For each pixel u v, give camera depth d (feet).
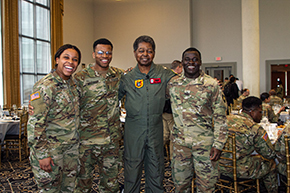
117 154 7.76
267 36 36.11
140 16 38.99
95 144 7.27
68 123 6.48
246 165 7.89
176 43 37.65
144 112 7.20
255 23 28.07
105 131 7.34
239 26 37.14
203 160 6.69
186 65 6.75
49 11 30.45
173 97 7.05
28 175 12.41
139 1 38.96
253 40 28.14
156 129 7.30
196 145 6.71
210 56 38.24
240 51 37.14
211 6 38.01
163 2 38.06
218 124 6.57
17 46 24.81
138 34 39.17
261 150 7.67
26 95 27.25
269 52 36.11
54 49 30.50
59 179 6.48
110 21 40.11
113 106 7.56
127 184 7.43
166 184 10.80
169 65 37.96
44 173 6.23
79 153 7.23
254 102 8.16
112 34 40.14
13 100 24.45
